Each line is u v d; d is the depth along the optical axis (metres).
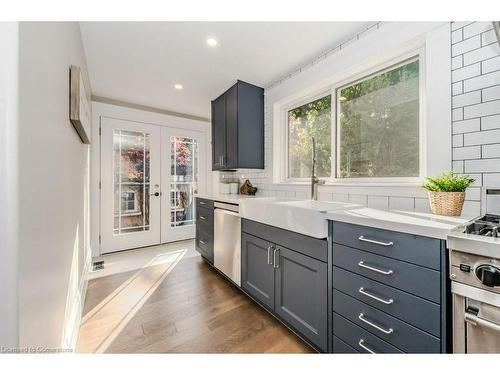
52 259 0.95
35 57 0.77
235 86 2.55
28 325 0.70
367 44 1.66
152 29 1.68
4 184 0.62
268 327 1.59
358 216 1.09
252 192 2.84
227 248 2.21
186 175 3.95
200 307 1.84
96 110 3.07
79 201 1.85
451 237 0.77
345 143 1.97
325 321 1.25
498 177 1.12
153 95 3.03
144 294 2.05
